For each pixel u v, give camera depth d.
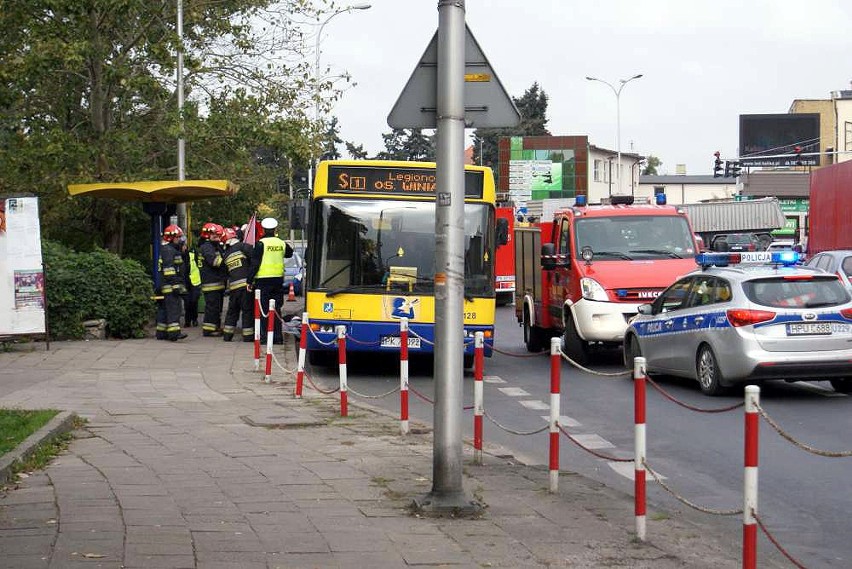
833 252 25.27
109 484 8.90
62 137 28.83
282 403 14.33
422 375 18.70
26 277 20.23
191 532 7.31
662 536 7.52
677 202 128.50
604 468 10.43
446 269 8.12
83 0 27.33
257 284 22.75
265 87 31.38
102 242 32.56
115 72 28.64
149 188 23.97
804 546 7.57
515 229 25.84
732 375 14.81
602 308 19.34
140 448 10.73
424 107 8.31
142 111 32.03
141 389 15.46
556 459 8.88
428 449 10.85
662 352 16.58
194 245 31.34
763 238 53.19
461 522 7.82
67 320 22.28
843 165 28.34
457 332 8.15
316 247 17.88
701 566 6.79
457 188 8.10
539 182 100.62
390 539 7.29
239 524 7.59
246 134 30.50
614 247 20.25
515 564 6.76
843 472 10.02
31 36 27.62
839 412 13.58
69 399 14.32
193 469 9.62
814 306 14.68
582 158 100.25
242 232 26.39
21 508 7.95
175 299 22.77
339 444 11.12
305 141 30.84
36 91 30.66
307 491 8.73
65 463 9.88
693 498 9.09
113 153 30.31
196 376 17.11
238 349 21.39
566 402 15.28
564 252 20.84
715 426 12.81
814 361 14.52
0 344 21.11
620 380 17.70
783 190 84.62
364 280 17.81
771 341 14.55
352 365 20.02
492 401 15.58
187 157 31.83
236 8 31.33
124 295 22.67
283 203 34.72
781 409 13.88
